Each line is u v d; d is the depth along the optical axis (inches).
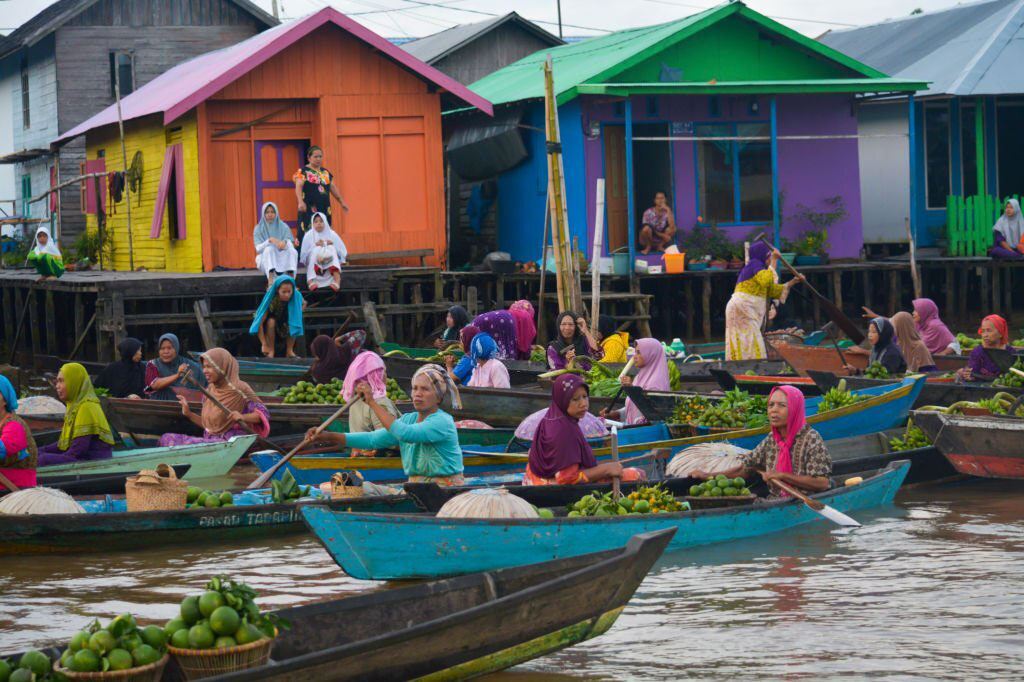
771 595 609.0
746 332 1279.5
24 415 1044.5
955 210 2119.8
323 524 581.6
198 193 1706.4
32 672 399.5
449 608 486.6
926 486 887.7
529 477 725.9
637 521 653.9
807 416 934.4
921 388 1020.5
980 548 698.8
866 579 634.8
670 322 1845.5
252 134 1723.7
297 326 1477.6
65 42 2524.6
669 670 503.8
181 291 1504.7
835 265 1914.4
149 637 416.5
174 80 2060.8
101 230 2177.7
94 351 1884.8
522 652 472.7
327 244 1545.3
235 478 939.3
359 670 430.3
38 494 716.0
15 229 2871.6
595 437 858.1
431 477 718.5
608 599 490.6
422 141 1777.8
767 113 1921.8
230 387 971.9
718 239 1867.6
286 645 456.8
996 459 853.8
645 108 1871.3
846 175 1974.7
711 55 1888.5
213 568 684.7
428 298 1887.3
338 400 1047.0
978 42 2197.3
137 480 736.3
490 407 1056.2
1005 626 551.2
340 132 1739.7
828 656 515.8
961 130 2210.9
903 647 525.0
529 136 1962.4
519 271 1936.5
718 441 871.7
